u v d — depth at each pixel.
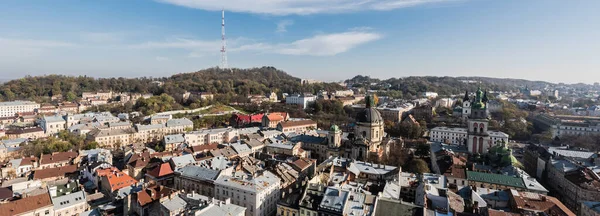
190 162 192.25
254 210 138.50
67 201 136.25
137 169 192.75
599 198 156.00
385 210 119.25
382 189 147.00
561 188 184.62
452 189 154.38
